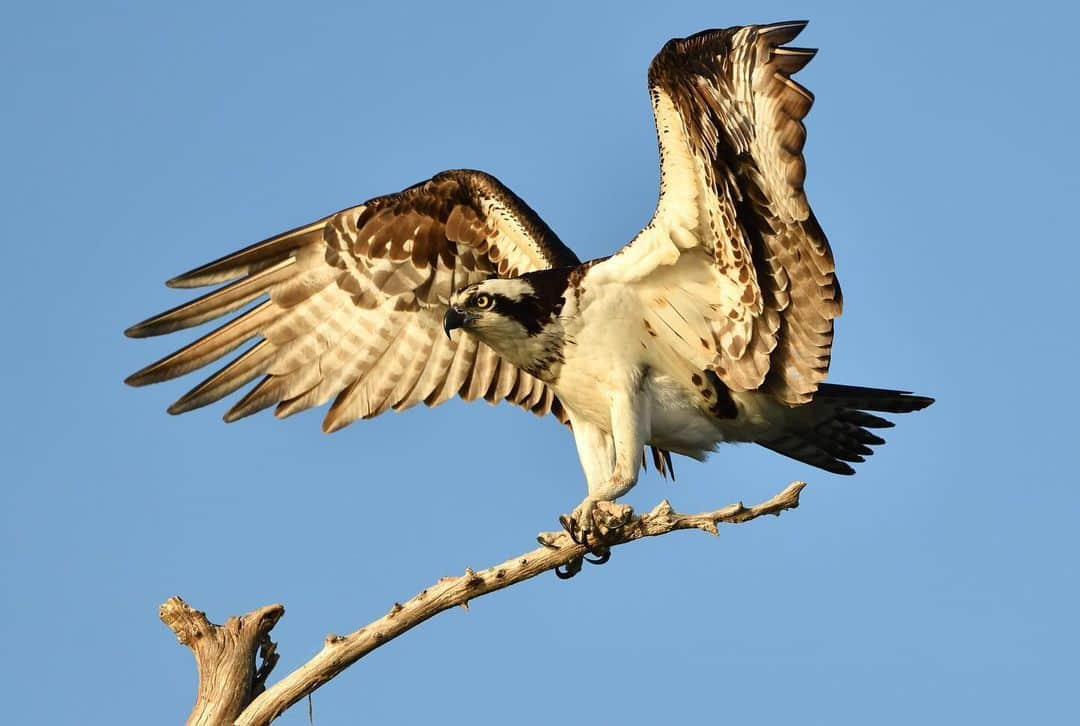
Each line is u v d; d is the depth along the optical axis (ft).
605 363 44.27
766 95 38.99
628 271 43.52
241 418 52.39
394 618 35.83
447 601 36.19
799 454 48.39
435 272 51.44
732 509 35.68
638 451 44.06
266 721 35.24
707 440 46.01
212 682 35.83
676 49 39.27
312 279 52.26
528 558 36.94
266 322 52.47
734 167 40.42
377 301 52.19
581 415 45.62
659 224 42.55
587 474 45.52
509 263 50.42
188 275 51.62
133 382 51.83
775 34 38.32
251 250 51.83
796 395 43.45
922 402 46.68
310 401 52.65
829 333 42.16
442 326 52.31
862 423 47.37
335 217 51.67
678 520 36.29
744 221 41.19
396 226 51.13
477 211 50.21
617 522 36.96
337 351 52.60
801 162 38.99
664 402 44.91
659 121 40.50
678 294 43.57
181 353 52.03
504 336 44.52
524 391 52.31
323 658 35.55
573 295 43.91
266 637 37.06
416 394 52.75
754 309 42.73
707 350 43.96
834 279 41.14
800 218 40.04
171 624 36.40
